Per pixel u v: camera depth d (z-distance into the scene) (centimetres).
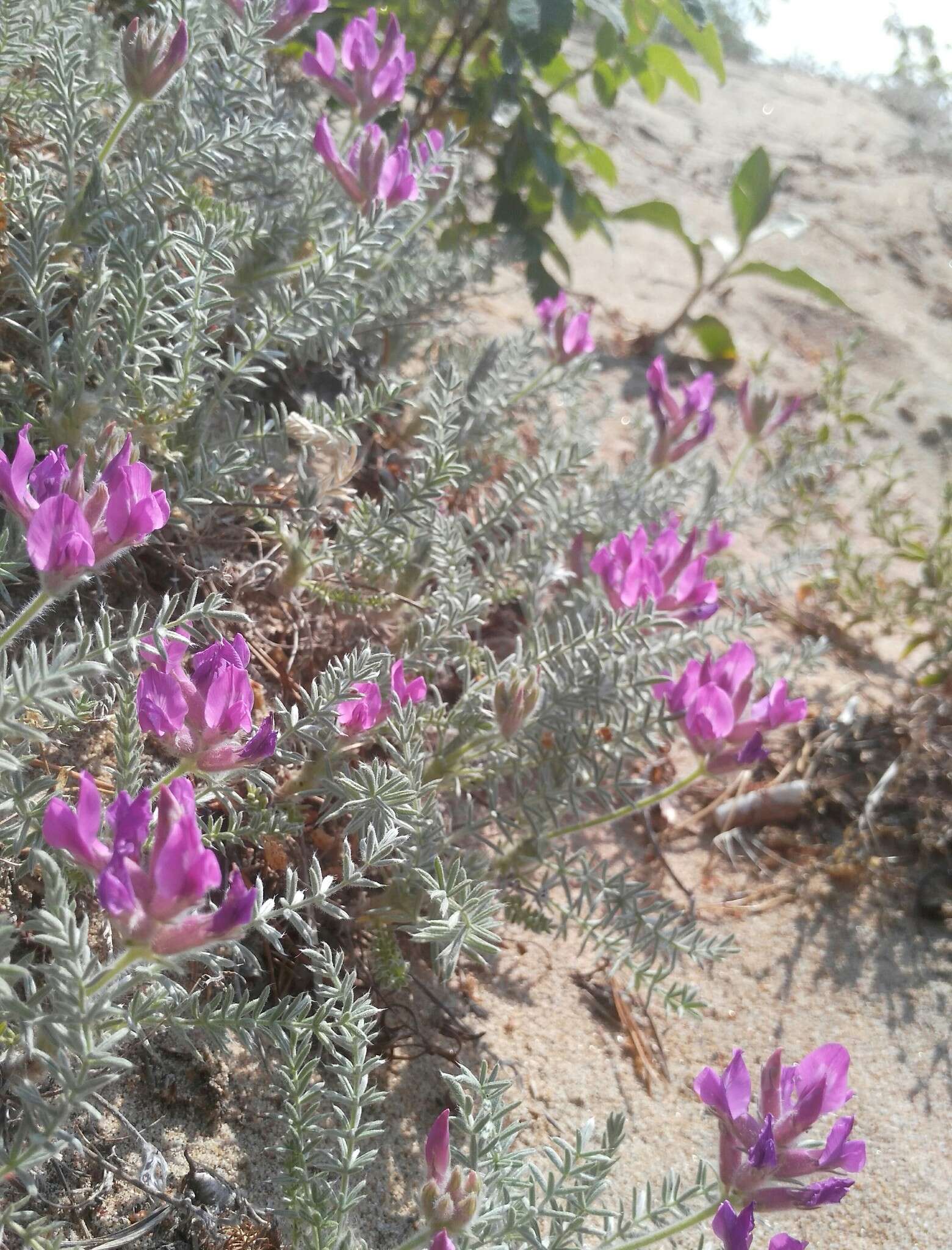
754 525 82
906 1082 47
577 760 43
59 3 47
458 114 76
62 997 25
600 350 94
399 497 45
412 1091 40
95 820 25
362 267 43
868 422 89
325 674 36
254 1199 34
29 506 28
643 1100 44
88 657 29
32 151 47
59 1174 30
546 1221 37
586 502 53
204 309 40
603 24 81
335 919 39
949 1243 42
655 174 133
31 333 38
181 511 42
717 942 41
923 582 79
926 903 55
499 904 36
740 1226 29
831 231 133
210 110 47
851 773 60
